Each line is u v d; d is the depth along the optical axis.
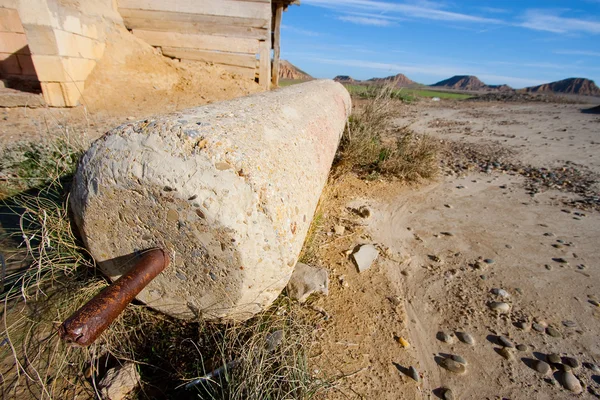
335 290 2.22
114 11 6.61
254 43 7.10
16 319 1.67
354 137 4.46
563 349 1.86
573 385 1.65
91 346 1.56
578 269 2.58
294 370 1.44
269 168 1.43
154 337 1.70
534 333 1.96
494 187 4.32
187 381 1.50
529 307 2.17
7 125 4.38
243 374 1.38
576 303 2.21
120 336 1.65
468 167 5.11
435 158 5.00
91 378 1.51
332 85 4.40
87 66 5.68
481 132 8.23
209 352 1.62
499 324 2.02
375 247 2.79
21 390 1.42
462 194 4.06
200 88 6.64
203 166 1.32
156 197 1.36
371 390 1.58
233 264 1.42
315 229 2.86
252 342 1.49
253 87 7.15
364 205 3.60
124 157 1.37
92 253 1.64
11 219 2.55
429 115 11.55
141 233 1.48
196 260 1.46
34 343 1.58
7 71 6.18
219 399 1.36
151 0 6.69
